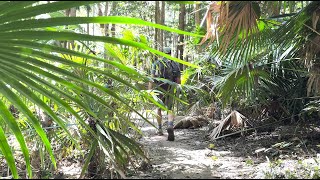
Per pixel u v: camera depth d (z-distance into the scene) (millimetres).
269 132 5906
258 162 4113
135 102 3949
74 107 3807
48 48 2775
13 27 2566
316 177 3252
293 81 5848
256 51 4555
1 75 3072
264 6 3014
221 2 2949
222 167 3875
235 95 5305
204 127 7047
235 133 5707
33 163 3818
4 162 4344
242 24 3309
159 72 5648
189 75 6379
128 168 3725
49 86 3115
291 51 4469
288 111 5883
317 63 4133
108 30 4094
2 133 3619
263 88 5691
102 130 3342
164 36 17969
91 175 3438
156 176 3443
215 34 3168
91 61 3873
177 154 4617
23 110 3344
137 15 15375
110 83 3867
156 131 6500
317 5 3559
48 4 2324
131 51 4086
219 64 5730
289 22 3857
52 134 3824
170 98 4441
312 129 5406
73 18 2492
